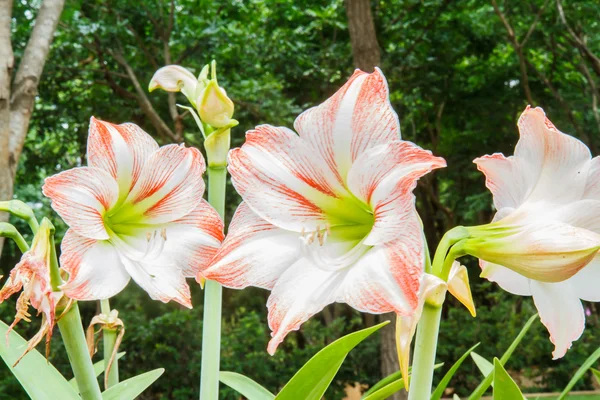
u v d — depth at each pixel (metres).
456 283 0.77
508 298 4.38
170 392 3.75
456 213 5.21
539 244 0.67
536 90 4.62
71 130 4.54
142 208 0.80
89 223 0.76
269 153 0.75
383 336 3.19
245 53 4.18
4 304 3.77
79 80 4.55
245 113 3.96
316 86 4.64
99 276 0.76
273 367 3.83
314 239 0.73
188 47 4.05
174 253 0.80
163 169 0.79
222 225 0.82
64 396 0.78
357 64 3.19
